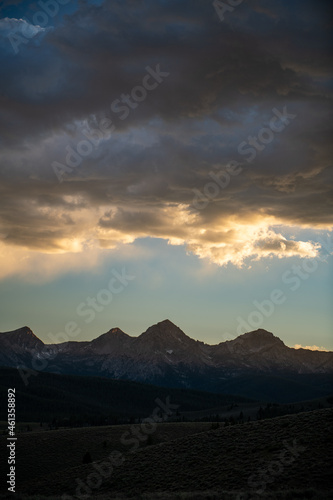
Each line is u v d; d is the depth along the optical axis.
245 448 64.56
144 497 50.03
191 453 68.81
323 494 43.38
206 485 55.38
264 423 74.31
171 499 47.34
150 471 66.25
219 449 67.25
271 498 43.41
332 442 58.06
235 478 55.12
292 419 72.00
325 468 51.31
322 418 68.12
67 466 109.12
